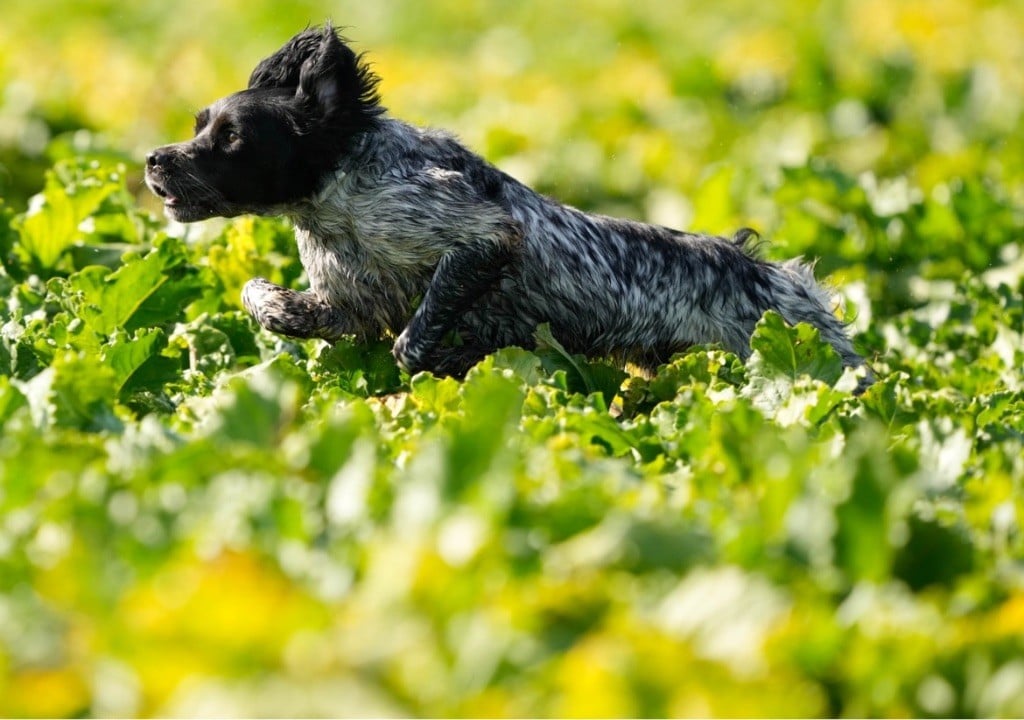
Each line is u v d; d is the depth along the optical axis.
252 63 31.70
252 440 7.79
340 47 11.11
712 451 8.16
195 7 38.78
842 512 6.44
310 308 11.49
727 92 27.56
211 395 9.73
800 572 6.41
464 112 26.31
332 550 6.30
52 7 38.25
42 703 5.47
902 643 5.79
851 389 9.75
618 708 5.35
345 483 6.66
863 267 16.02
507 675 5.57
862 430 8.24
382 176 11.10
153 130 23.23
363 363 11.15
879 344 14.42
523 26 38.19
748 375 10.18
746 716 5.39
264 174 11.03
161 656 5.44
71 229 13.65
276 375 8.63
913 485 6.75
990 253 16.41
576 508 6.62
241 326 11.52
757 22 36.00
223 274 13.20
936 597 6.40
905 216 16.47
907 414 9.48
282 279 13.21
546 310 11.59
